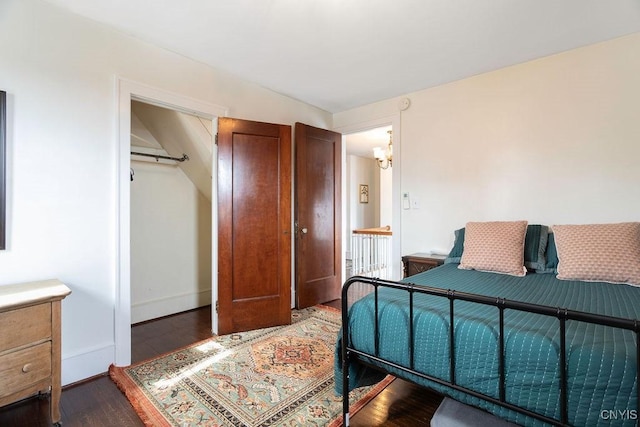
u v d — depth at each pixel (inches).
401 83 119.5
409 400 68.4
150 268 121.8
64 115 74.7
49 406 66.4
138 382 75.1
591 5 73.1
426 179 125.2
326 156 142.4
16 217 68.0
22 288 63.6
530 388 40.1
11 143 67.3
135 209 117.7
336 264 146.8
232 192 106.2
